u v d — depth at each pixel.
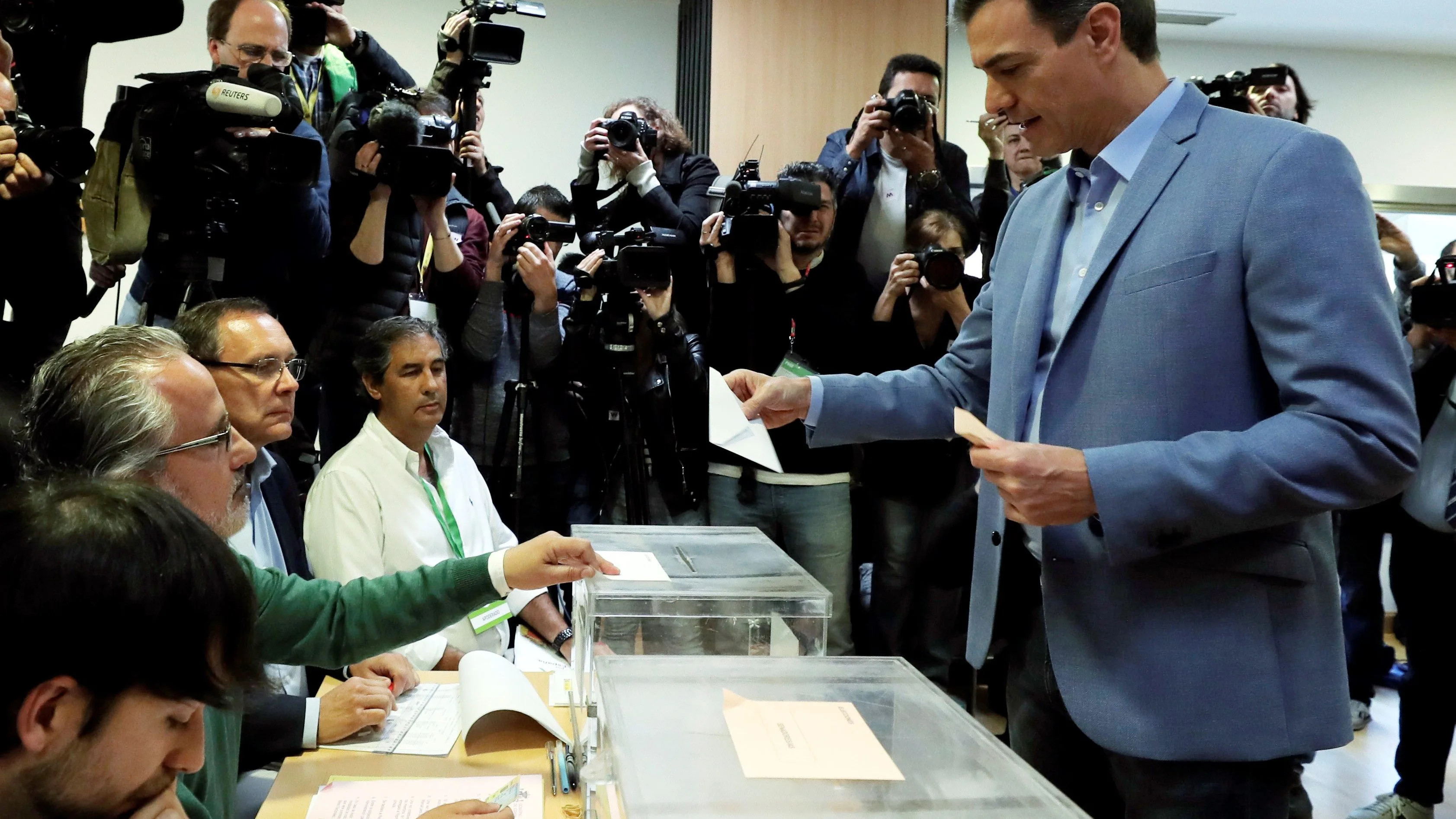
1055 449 1.04
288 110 2.14
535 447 2.71
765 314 2.58
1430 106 4.98
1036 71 1.12
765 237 2.48
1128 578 1.09
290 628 1.28
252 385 1.72
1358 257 1.00
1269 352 1.03
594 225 2.97
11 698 0.55
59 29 1.99
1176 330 1.07
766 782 0.71
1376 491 0.98
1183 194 1.09
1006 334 1.27
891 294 2.55
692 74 4.24
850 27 4.01
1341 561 3.34
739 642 1.11
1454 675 2.53
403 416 2.07
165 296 2.09
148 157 2.02
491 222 3.00
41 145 1.78
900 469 2.61
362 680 1.45
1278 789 1.08
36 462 1.10
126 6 2.04
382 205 2.45
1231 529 1.00
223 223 2.06
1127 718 1.08
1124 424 1.09
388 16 4.20
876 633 2.69
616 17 4.45
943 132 3.97
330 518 2.01
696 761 0.74
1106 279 1.12
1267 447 0.98
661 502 2.69
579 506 2.86
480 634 2.03
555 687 1.55
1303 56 4.90
